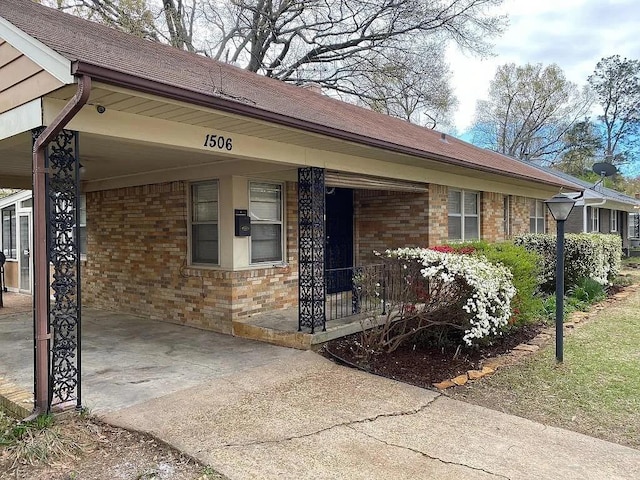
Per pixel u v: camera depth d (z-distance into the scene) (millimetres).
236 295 7516
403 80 22828
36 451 3559
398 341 6137
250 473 3352
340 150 6836
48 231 4082
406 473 3379
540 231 16188
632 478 3340
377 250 10375
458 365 5898
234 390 4980
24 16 5562
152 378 5352
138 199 9023
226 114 4676
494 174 10508
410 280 6145
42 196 4023
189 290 8117
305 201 6715
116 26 18359
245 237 7672
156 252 8703
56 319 4164
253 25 21219
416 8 21078
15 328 8383
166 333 7645
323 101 10766
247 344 6855
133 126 4586
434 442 3871
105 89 3852
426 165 8797
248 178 7723
